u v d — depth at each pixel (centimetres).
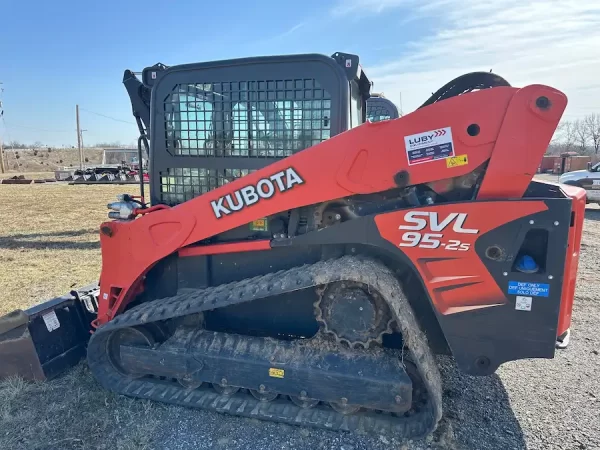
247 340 312
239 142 330
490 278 257
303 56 310
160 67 343
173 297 332
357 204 287
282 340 308
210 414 315
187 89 336
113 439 290
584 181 1427
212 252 322
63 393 343
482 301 261
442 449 277
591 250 842
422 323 304
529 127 247
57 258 789
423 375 259
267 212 294
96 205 1677
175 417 312
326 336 296
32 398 336
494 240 253
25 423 307
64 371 372
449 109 256
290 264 318
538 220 246
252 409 308
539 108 243
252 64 320
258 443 284
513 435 293
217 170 337
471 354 268
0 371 358
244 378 303
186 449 280
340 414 298
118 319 324
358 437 287
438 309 266
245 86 324
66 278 656
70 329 382
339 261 281
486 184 257
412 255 268
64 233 1049
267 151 326
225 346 311
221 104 329
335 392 283
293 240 294
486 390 348
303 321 326
